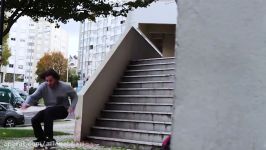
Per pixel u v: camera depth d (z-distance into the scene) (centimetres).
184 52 244
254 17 231
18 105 4019
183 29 245
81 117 1076
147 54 1488
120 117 1101
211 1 241
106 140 1016
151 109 1067
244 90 229
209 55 238
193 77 240
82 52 11819
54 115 830
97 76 1137
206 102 236
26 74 14088
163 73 1244
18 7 1280
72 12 1259
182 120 239
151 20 2058
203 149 233
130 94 1199
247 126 226
